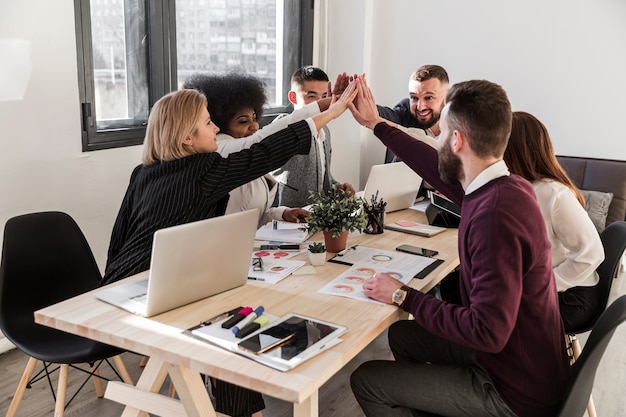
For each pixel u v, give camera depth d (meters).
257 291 1.81
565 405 1.53
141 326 1.56
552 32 4.66
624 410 2.58
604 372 2.92
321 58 5.26
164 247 1.54
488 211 1.48
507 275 1.44
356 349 1.47
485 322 1.45
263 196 2.50
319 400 2.60
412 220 2.77
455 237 2.48
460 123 1.56
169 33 3.69
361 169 5.44
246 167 2.06
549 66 4.71
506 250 1.44
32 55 2.86
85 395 2.59
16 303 2.18
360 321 1.59
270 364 1.35
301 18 5.00
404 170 2.86
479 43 4.90
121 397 1.76
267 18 4.65
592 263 2.04
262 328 1.54
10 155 2.83
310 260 2.06
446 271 2.08
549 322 1.56
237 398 2.14
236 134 2.66
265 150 2.11
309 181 3.16
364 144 5.39
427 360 1.99
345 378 2.79
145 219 2.05
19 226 2.24
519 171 2.09
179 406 1.68
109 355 2.05
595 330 1.58
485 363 1.63
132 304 1.68
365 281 1.88
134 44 3.56
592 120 4.66
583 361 1.51
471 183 1.59
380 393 1.73
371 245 2.33
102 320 1.59
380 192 2.79
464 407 1.63
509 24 4.77
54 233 2.33
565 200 2.03
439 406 1.66
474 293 1.49
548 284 1.54
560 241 2.11
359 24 5.10
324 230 2.18
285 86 4.98
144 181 2.11
